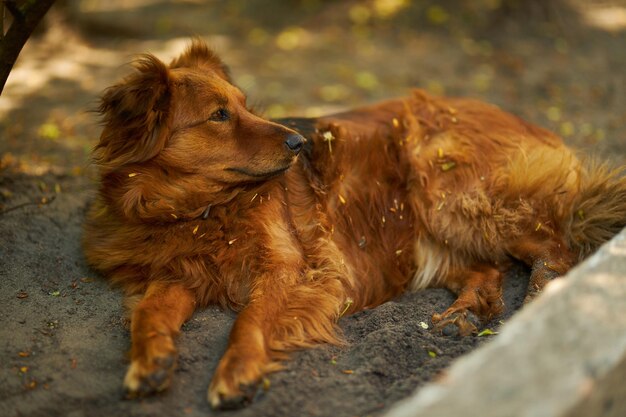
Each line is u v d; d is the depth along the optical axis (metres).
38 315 4.62
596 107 9.00
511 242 5.30
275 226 4.80
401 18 12.69
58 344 4.30
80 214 6.08
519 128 5.87
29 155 7.35
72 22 11.77
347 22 12.84
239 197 4.78
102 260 4.97
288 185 5.13
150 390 3.74
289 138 4.69
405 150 5.52
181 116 4.65
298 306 4.51
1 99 9.13
